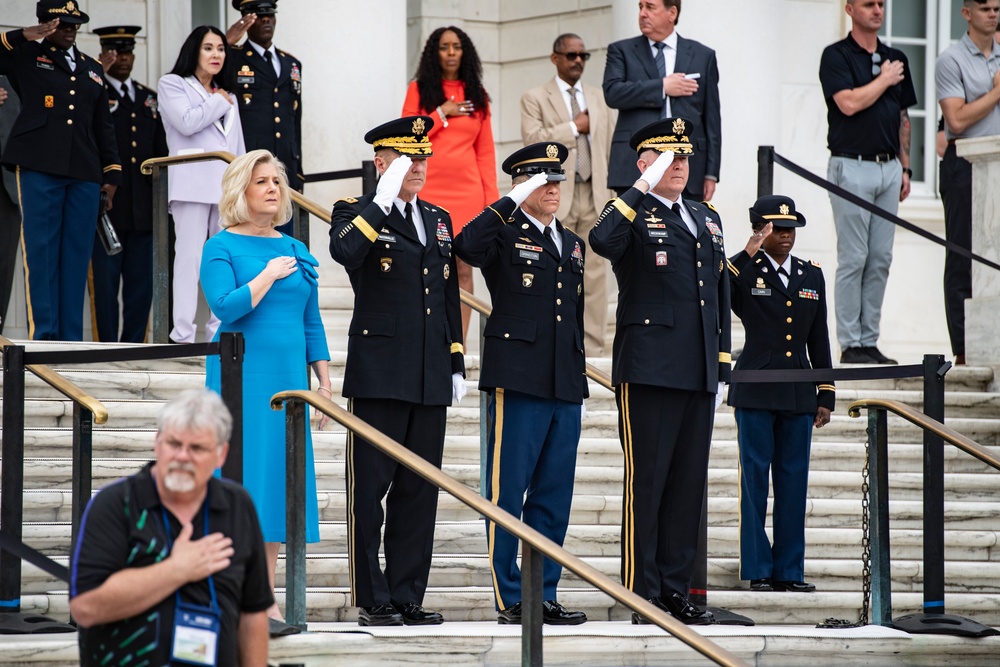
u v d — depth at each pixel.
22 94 34.22
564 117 40.75
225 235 24.20
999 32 41.09
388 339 24.44
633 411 25.77
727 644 24.03
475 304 30.23
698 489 25.88
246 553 16.70
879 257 39.31
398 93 40.53
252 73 36.69
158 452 16.16
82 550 16.12
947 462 34.53
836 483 32.62
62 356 23.81
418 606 24.38
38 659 21.22
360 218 24.00
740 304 30.84
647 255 25.94
